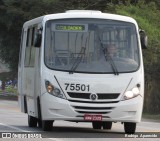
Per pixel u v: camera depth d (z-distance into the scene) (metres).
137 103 27.80
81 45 28.25
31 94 31.61
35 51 30.53
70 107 27.25
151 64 62.84
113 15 29.08
